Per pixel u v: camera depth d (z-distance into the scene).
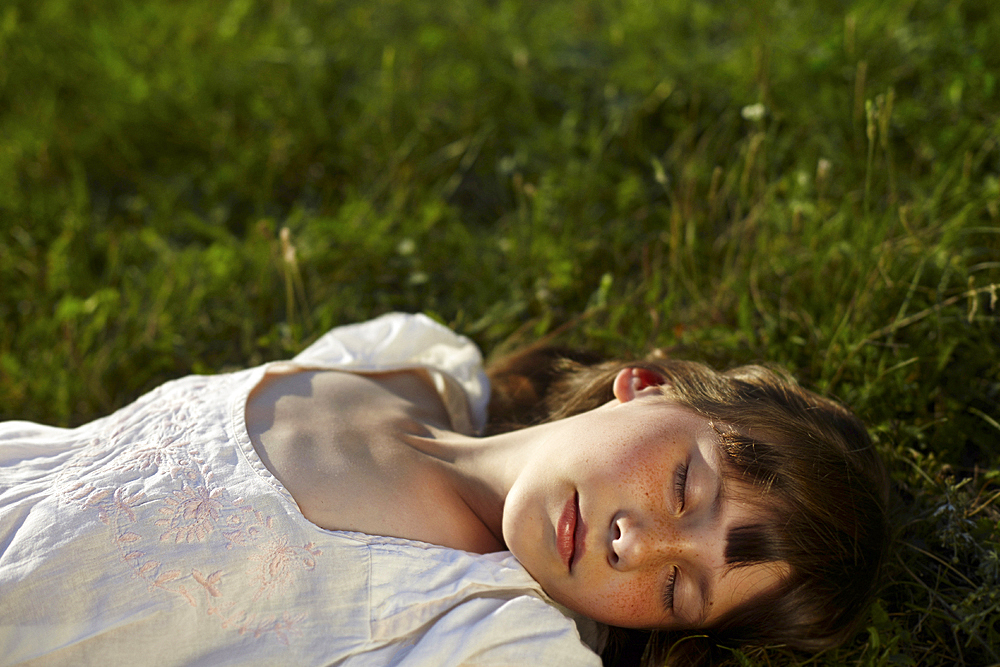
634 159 2.89
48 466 1.55
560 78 3.19
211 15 3.40
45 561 1.36
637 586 1.48
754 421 1.62
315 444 1.61
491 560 1.53
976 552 1.71
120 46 3.22
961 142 2.53
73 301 2.39
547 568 1.51
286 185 2.98
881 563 1.63
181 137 3.05
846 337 2.04
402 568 1.47
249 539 1.43
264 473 1.51
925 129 2.61
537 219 2.60
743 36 3.14
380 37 3.38
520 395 2.13
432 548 1.51
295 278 2.40
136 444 1.56
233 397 1.67
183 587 1.39
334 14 3.54
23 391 2.25
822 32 3.03
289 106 3.06
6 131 2.97
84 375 2.28
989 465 1.92
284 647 1.40
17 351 2.38
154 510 1.43
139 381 2.36
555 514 1.51
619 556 1.44
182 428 1.58
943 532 1.73
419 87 3.12
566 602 1.55
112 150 3.03
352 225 2.66
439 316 2.36
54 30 3.25
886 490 1.74
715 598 1.52
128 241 2.71
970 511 1.74
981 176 2.45
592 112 3.04
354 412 1.73
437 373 1.97
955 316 2.09
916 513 1.80
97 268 2.72
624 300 2.31
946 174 2.38
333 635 1.42
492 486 1.66
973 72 2.64
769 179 2.64
